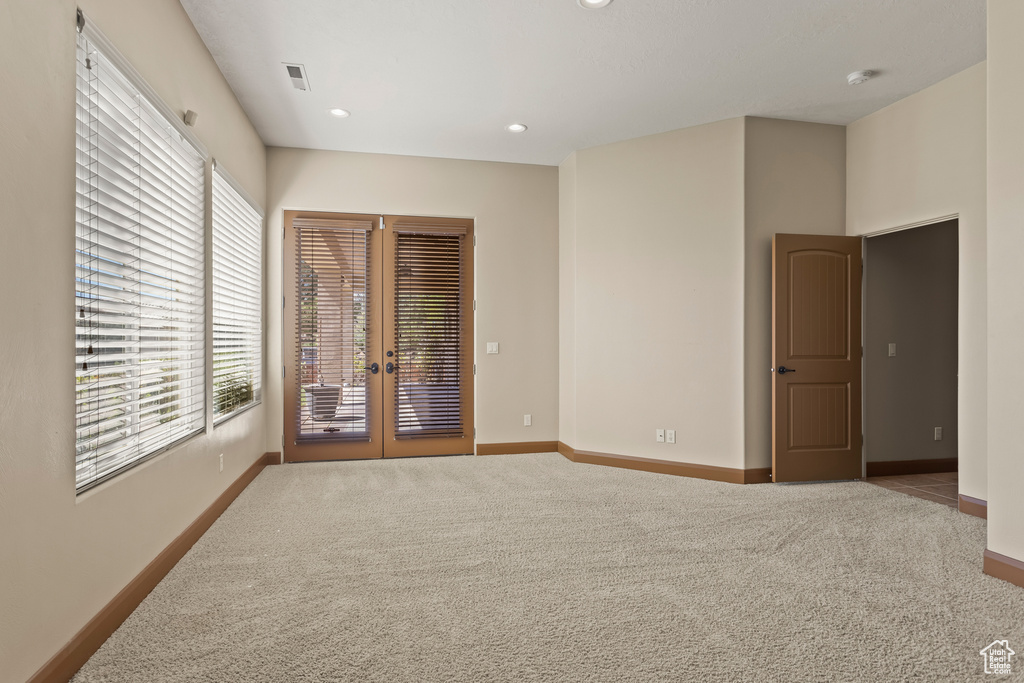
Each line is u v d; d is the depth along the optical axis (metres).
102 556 2.04
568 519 3.48
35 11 1.63
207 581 2.54
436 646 2.00
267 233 5.11
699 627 2.14
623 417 4.98
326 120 4.51
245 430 4.30
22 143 1.58
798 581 2.57
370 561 2.79
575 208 5.25
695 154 4.67
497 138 4.95
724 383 4.54
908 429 4.85
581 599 2.38
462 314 5.53
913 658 1.94
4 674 1.49
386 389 5.37
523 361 5.62
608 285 5.07
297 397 5.19
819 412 4.50
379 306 5.36
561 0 2.91
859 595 2.43
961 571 2.69
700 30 3.21
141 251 2.47
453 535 3.18
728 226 4.53
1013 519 2.56
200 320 3.26
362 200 5.30
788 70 3.71
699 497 4.00
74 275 1.86
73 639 1.83
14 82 1.54
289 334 5.18
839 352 4.54
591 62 3.59
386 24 3.13
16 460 1.54
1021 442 2.53
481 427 5.54
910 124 4.11
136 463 2.38
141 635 2.06
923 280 4.89
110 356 2.18
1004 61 2.59
